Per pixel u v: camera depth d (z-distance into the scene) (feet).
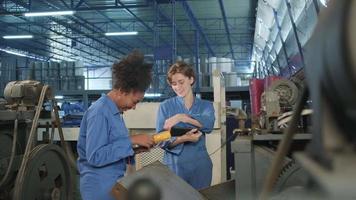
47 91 8.23
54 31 32.24
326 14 1.08
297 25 14.30
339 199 1.05
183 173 5.96
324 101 1.13
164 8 26.73
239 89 20.44
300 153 1.31
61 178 8.80
